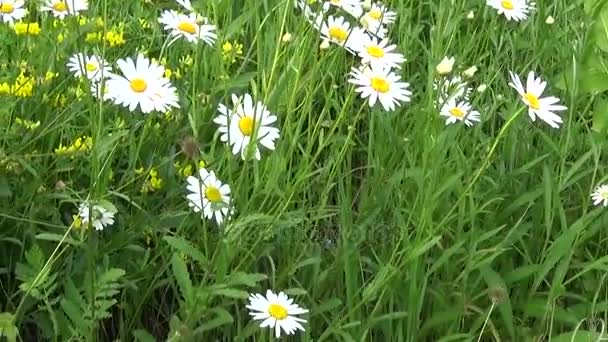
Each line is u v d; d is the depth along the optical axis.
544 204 0.88
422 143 0.87
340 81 0.99
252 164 0.82
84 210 0.73
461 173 0.78
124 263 0.76
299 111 0.91
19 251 0.77
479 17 1.15
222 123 0.74
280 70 0.88
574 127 0.95
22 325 0.74
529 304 0.82
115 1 0.97
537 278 0.82
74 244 0.67
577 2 1.10
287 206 0.78
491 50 1.10
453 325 0.79
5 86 0.78
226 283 0.69
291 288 0.76
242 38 1.03
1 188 0.72
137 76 0.73
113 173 0.79
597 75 0.96
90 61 0.81
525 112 0.96
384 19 0.97
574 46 1.08
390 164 0.88
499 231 0.87
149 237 0.78
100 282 0.67
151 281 0.76
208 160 0.77
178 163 0.82
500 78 1.04
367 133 0.96
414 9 1.18
